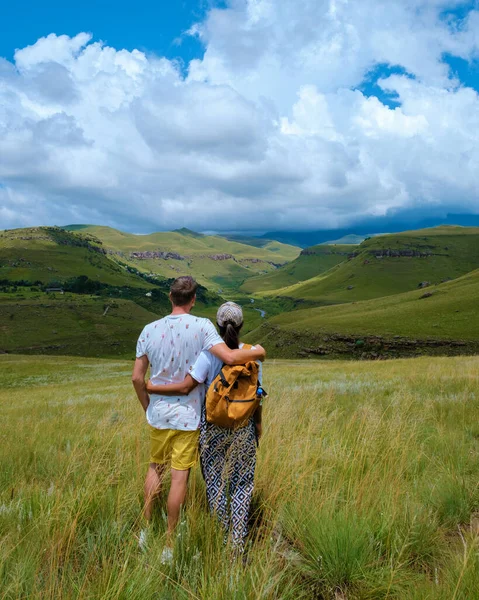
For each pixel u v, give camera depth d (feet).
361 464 14.82
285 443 15.94
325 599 8.83
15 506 11.85
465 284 381.81
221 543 9.78
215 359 11.30
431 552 10.28
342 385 40.81
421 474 15.06
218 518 10.53
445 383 38.17
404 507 11.53
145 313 623.77
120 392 66.23
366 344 255.70
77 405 45.80
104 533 10.14
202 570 8.59
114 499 12.14
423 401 28.86
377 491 12.59
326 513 10.68
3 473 16.02
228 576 8.34
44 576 8.78
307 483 12.84
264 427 18.30
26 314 540.93
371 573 9.03
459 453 16.52
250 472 10.77
